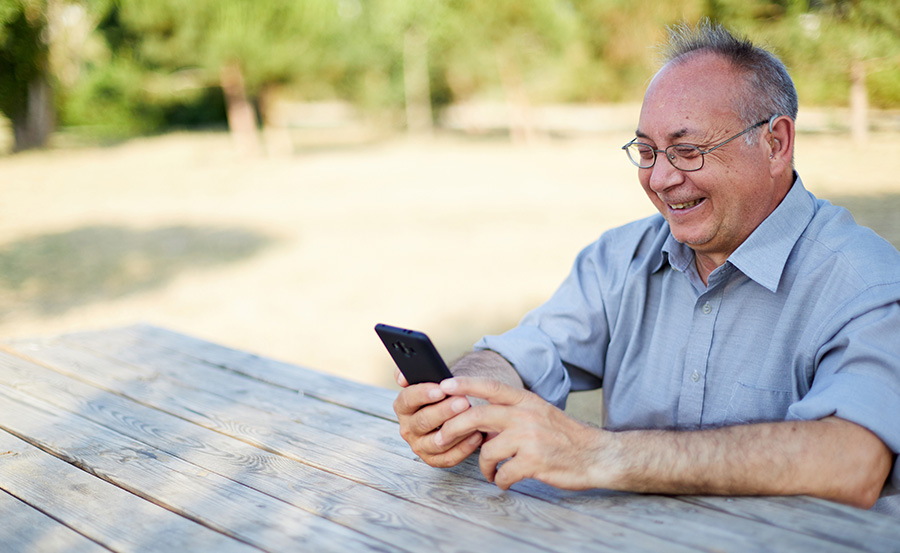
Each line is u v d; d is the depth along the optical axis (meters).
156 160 15.70
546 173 12.52
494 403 1.04
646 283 1.37
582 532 0.91
